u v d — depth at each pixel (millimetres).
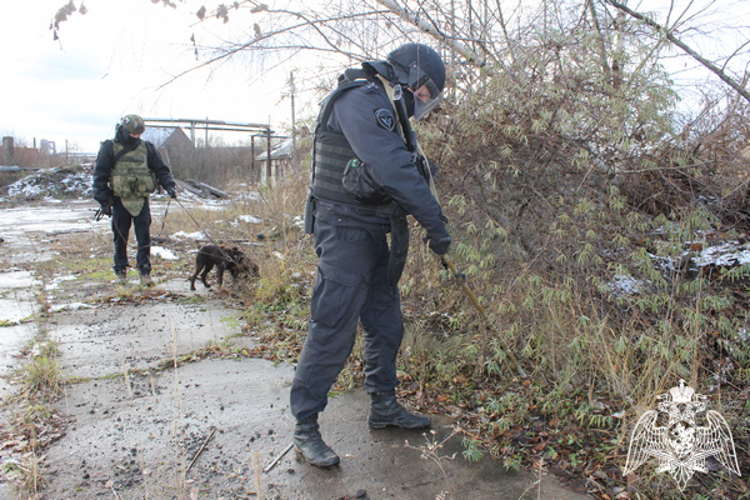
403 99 2258
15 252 7613
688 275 3082
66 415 2619
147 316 4324
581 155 2877
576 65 3014
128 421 2572
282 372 3209
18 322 4086
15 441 2334
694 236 2965
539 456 2307
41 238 9391
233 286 5332
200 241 7758
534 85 3000
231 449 2355
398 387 2982
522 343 3141
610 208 2979
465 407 2752
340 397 2906
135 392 2895
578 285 2896
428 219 2127
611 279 2904
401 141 2127
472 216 3129
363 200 2197
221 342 3715
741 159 3105
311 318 2336
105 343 3654
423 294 3531
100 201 5152
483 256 3141
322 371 2279
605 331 2764
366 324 2525
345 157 2254
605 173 3062
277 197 6902
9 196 23094
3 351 3424
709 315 2857
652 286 2932
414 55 2305
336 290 2252
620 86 2998
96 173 5078
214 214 10602
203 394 2891
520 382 2928
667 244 2881
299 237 5812
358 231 2254
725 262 3033
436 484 2127
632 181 3146
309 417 2301
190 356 3418
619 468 2182
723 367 2658
